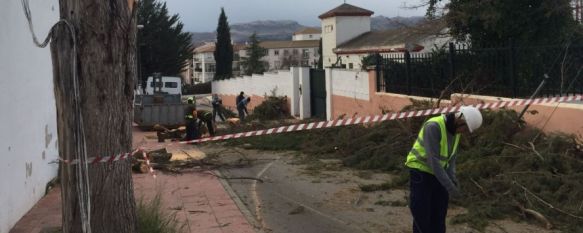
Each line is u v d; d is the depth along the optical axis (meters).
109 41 4.61
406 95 14.96
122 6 4.66
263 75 33.72
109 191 4.74
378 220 7.13
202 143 16.00
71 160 4.66
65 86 4.58
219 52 79.62
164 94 27.73
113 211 4.77
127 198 4.90
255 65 81.69
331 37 58.38
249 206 8.18
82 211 4.66
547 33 15.04
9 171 6.77
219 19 79.62
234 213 7.64
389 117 7.74
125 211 4.87
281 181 9.98
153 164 11.42
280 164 11.77
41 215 7.49
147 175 10.80
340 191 8.89
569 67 9.41
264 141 14.52
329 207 7.95
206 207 8.02
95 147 4.66
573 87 9.34
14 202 6.96
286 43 112.88
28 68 7.88
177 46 66.44
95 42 4.57
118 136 4.76
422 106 11.98
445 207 5.39
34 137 8.13
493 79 11.45
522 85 10.50
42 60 8.76
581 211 6.40
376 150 11.01
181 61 67.75
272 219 7.41
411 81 14.91
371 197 8.38
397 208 7.66
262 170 11.18
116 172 4.77
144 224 5.60
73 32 4.53
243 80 40.28
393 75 15.98
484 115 9.66
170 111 23.77
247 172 11.05
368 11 57.03
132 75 4.84
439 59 13.48
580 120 8.49
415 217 5.32
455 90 12.55
